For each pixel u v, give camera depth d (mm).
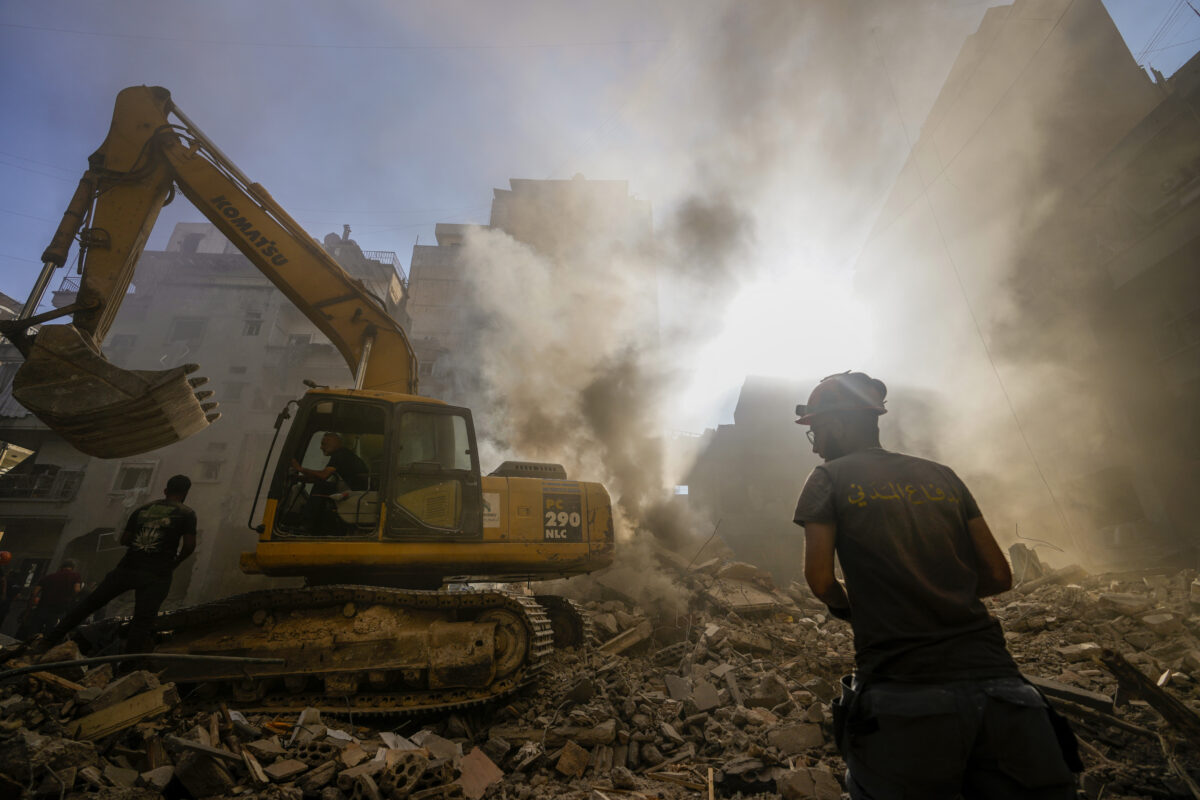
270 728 4172
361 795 3240
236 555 26406
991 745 1358
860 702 1537
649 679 6281
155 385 5746
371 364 7688
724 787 3631
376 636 5043
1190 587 7246
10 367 29500
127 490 27406
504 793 3641
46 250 6754
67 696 4066
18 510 26766
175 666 4742
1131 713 4238
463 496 5859
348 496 5480
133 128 7652
